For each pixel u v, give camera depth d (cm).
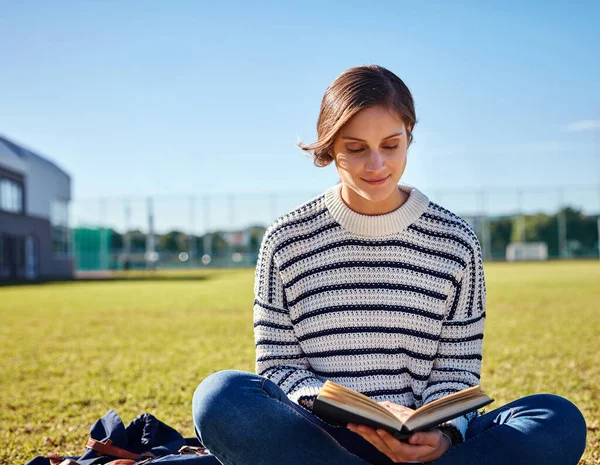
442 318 175
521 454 143
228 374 152
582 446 150
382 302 171
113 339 680
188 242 3672
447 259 174
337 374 172
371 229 172
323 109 164
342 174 166
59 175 3362
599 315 805
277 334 180
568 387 390
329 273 174
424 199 177
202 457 167
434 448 144
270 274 182
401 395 172
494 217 3622
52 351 603
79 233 3634
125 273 3403
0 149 2706
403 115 159
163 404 371
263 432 145
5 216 2747
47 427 330
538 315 820
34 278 2834
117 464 178
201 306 1076
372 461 157
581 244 3581
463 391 147
